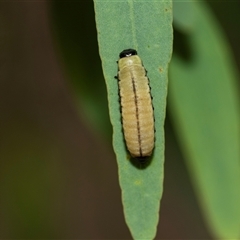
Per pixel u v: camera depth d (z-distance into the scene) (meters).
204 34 0.17
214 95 0.17
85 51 0.17
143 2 0.16
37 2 0.19
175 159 0.19
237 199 0.17
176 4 0.16
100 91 0.17
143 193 0.16
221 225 0.17
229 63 0.17
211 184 0.17
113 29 0.16
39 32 0.19
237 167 0.17
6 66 0.19
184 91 0.17
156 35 0.16
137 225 0.16
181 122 0.17
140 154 0.16
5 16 0.18
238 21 0.19
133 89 0.16
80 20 0.17
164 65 0.16
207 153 0.17
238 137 0.17
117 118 0.16
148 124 0.16
